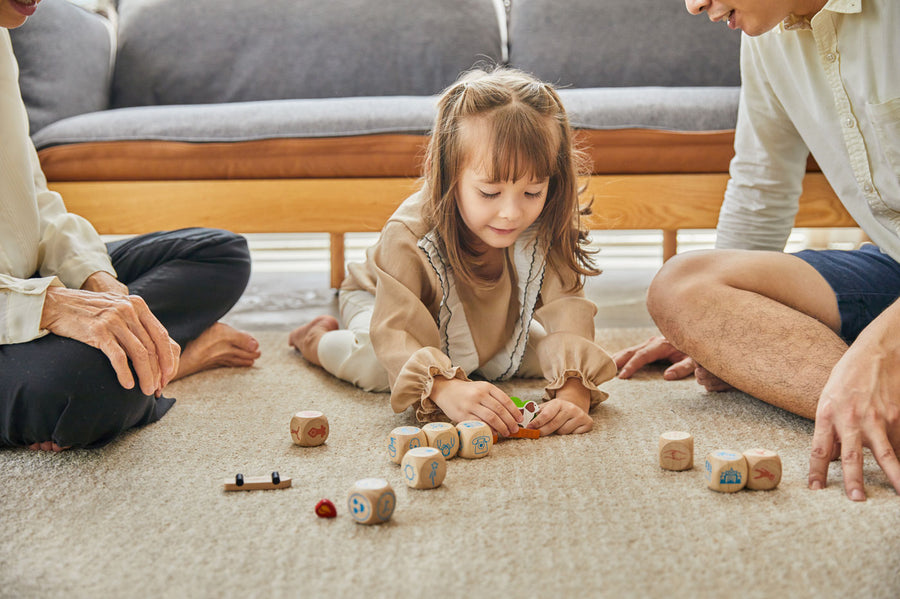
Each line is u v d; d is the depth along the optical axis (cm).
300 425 111
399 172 195
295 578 74
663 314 128
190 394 138
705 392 135
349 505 86
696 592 71
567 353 125
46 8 223
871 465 100
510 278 135
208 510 90
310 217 196
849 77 118
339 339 149
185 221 198
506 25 268
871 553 77
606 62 248
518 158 119
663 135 191
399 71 249
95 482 99
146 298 135
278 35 250
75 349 106
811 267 124
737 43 247
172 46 249
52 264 126
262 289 251
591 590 71
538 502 91
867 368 95
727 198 150
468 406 112
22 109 125
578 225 135
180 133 194
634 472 100
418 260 130
